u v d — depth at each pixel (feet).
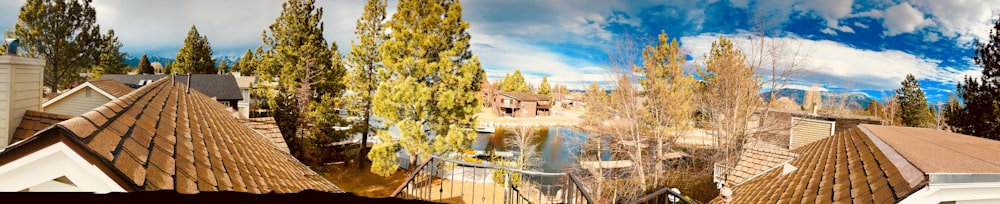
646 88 54.03
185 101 21.75
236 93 82.99
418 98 46.68
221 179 8.38
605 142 53.01
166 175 6.64
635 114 50.16
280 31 61.52
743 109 55.47
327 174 53.52
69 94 31.48
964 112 56.39
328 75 63.21
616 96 52.37
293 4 61.11
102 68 87.56
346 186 48.42
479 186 47.55
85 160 5.53
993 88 51.75
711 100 59.21
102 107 8.41
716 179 49.03
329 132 59.62
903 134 24.66
